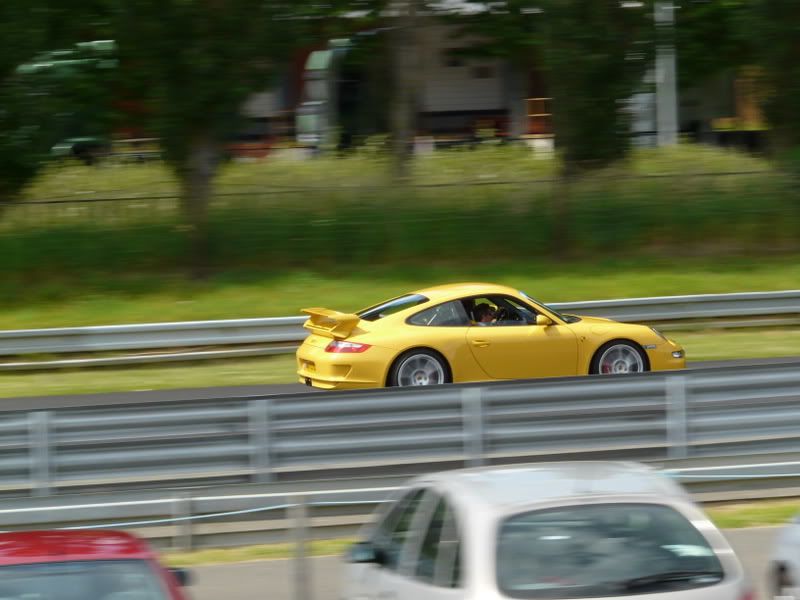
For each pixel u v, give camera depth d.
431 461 21.98
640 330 30.66
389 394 21.84
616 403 22.61
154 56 46.88
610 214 49.84
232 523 20.27
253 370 36.12
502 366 29.70
